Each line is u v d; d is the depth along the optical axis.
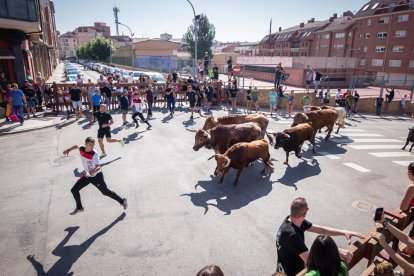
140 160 10.74
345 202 8.04
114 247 6.10
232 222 6.99
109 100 18.67
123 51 74.81
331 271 2.96
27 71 23.97
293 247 3.55
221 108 21.28
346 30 54.81
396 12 44.44
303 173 9.98
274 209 7.61
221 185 8.94
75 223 6.91
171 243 6.23
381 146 13.52
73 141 12.68
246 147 8.75
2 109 16.44
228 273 5.42
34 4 18.38
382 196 8.42
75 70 47.34
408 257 4.52
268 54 83.19
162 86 20.75
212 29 61.66
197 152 11.70
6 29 18.19
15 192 8.34
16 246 6.12
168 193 8.38
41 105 18.23
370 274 3.86
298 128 10.74
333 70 38.78
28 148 11.84
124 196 8.15
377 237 4.09
